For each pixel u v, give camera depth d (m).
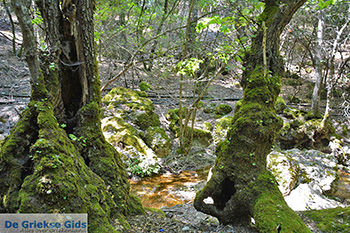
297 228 2.55
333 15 11.38
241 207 3.21
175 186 7.04
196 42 5.87
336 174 7.27
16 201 2.37
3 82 10.59
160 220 3.38
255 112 3.25
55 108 3.03
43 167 2.30
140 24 7.49
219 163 3.38
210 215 3.78
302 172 6.66
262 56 3.52
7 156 2.57
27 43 2.60
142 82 12.64
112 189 3.09
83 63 3.14
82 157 3.04
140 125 9.23
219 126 10.61
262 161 3.26
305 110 13.05
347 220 3.27
